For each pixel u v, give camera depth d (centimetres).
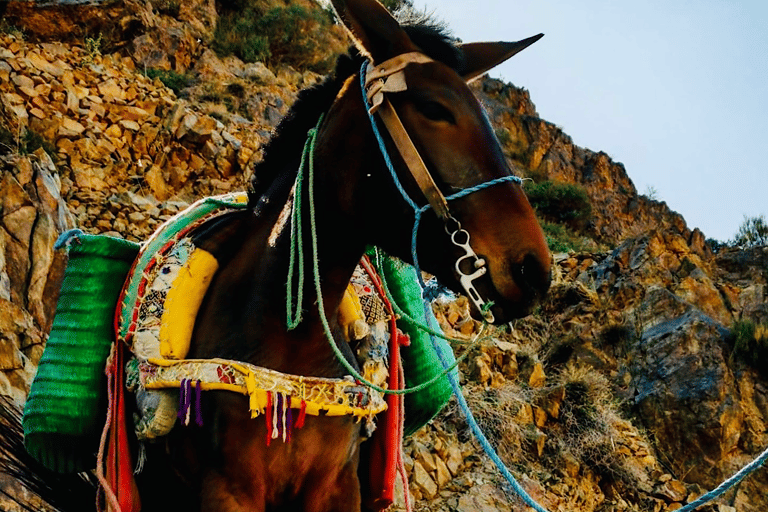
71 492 371
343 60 298
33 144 1065
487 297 252
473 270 252
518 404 1016
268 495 282
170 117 1245
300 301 275
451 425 949
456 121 260
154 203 1114
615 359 1235
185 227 315
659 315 1266
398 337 348
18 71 1193
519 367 1121
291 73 1903
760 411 1158
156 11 1788
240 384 273
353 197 275
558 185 2488
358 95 280
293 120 304
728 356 1209
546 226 2152
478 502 843
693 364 1170
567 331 1274
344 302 315
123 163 1150
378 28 274
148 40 1617
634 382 1191
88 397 322
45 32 1455
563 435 1027
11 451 374
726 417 1113
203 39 1798
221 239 307
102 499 335
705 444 1105
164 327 291
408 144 260
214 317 292
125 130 1208
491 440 948
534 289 248
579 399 1084
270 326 282
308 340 284
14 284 761
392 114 263
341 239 284
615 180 2977
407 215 264
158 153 1202
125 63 1545
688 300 1343
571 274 1426
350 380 292
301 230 282
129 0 1593
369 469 329
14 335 679
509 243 249
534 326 1270
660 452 1109
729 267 1545
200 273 300
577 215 2420
